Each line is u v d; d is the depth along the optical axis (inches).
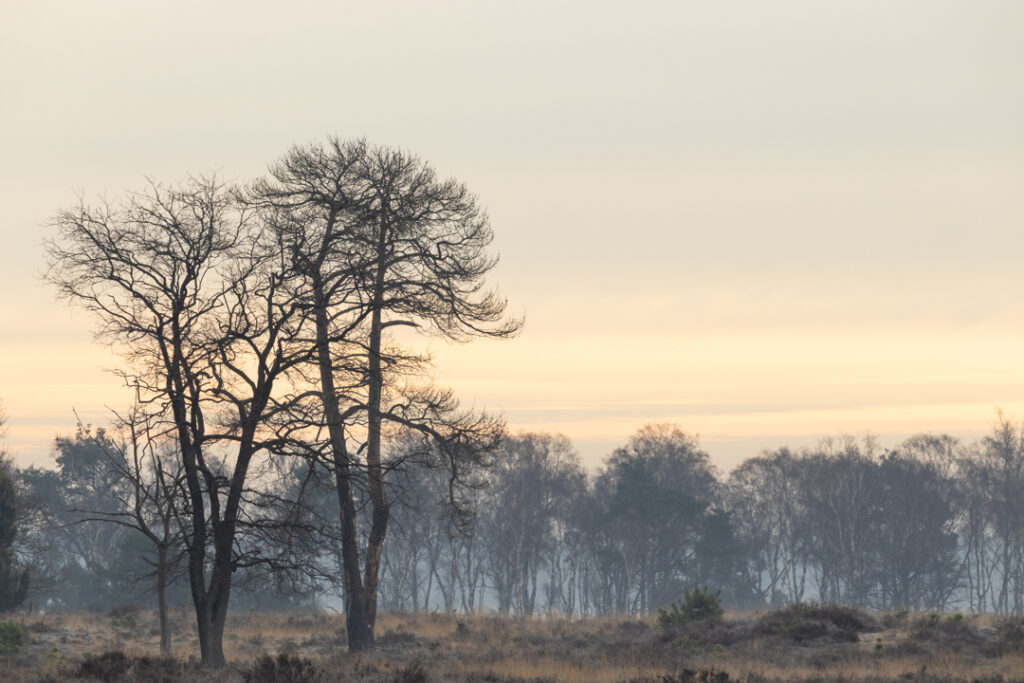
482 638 1998.0
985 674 1368.1
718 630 1855.3
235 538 1588.3
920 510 5172.2
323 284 1668.3
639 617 2390.5
